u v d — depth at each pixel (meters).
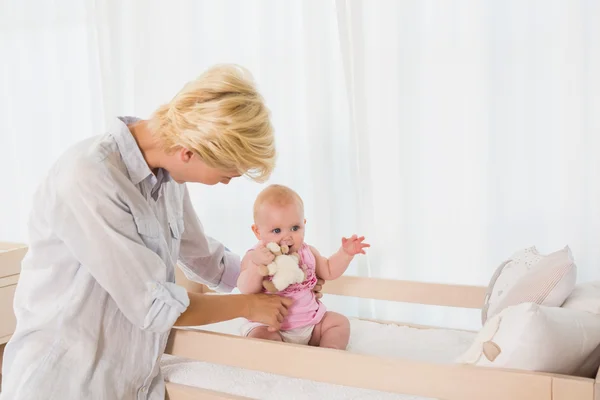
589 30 1.77
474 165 1.93
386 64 1.99
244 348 1.16
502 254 1.93
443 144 1.96
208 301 1.23
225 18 2.19
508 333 1.03
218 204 2.26
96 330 1.16
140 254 1.12
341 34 2.00
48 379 1.12
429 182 1.99
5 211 2.59
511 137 1.88
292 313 1.42
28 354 1.14
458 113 1.93
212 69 1.14
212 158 1.10
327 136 2.07
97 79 2.41
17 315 1.21
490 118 1.89
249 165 1.11
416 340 1.59
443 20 1.92
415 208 2.01
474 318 2.00
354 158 2.04
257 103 1.12
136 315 1.12
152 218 1.18
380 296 1.75
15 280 1.86
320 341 1.46
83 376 1.13
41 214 1.16
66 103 2.47
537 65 1.83
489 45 1.87
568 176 1.83
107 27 2.35
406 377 1.02
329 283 1.79
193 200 2.29
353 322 1.78
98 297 1.16
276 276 1.37
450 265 1.99
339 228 2.10
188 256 1.51
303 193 2.14
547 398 0.93
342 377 1.07
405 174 2.01
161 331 1.14
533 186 1.87
